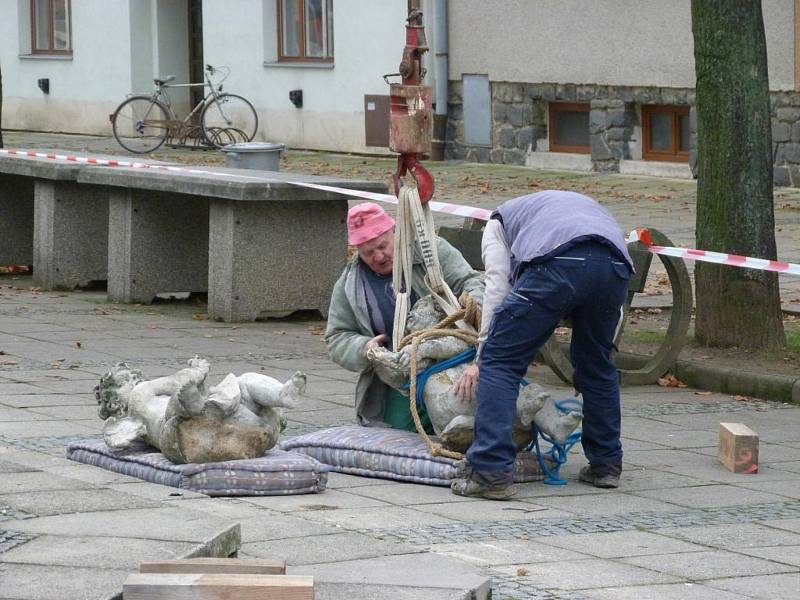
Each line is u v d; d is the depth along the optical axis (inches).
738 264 568.4
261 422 426.3
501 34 1615.4
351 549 334.6
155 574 274.1
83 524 327.6
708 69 663.8
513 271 429.1
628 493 436.8
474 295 457.7
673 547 368.8
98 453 441.4
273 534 352.2
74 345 719.1
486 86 1646.2
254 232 810.2
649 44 1464.1
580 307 426.9
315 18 1851.6
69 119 2193.7
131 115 2066.9
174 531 319.9
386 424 478.0
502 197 1349.7
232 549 325.1
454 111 1692.9
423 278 464.4
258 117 1913.1
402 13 1704.0
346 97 1792.6
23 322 799.1
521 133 1619.1
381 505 410.0
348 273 469.4
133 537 314.5
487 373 424.8
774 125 1369.3
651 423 555.8
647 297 866.8
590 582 331.9
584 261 417.7
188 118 1882.4
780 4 1344.7
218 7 1945.1
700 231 679.1
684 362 644.1
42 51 2249.0
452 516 398.6
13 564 292.8
